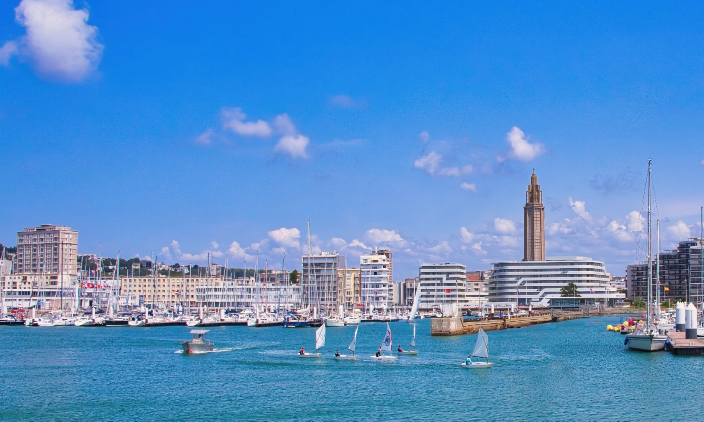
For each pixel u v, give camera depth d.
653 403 102.75
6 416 97.69
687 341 156.00
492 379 123.31
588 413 97.19
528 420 93.88
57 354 166.50
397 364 142.50
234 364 144.38
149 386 119.06
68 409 101.69
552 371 131.75
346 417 96.00
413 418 95.19
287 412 99.00
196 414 98.25
